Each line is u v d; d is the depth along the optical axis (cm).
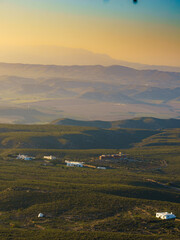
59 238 12694
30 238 12619
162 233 14275
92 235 13138
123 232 14175
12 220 14888
